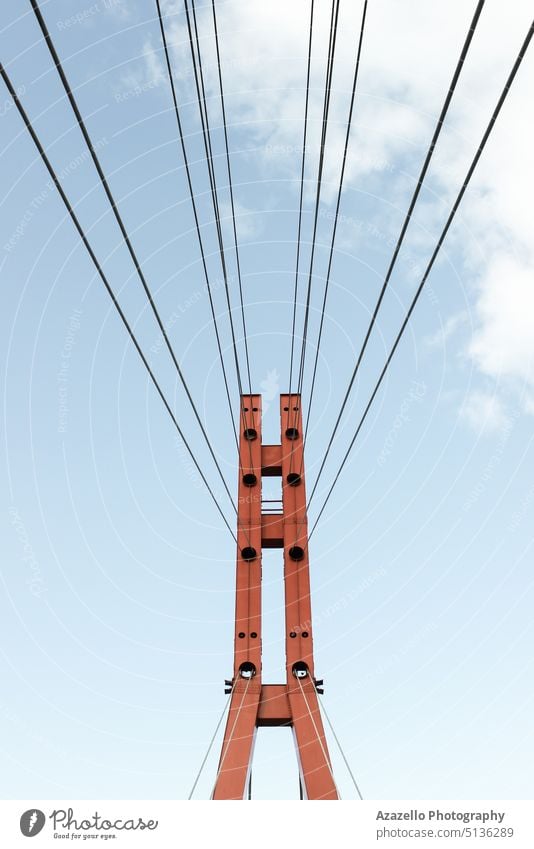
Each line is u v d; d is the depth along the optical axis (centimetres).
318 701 1495
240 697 1521
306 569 1745
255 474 1934
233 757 1376
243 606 1688
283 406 2077
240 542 1803
